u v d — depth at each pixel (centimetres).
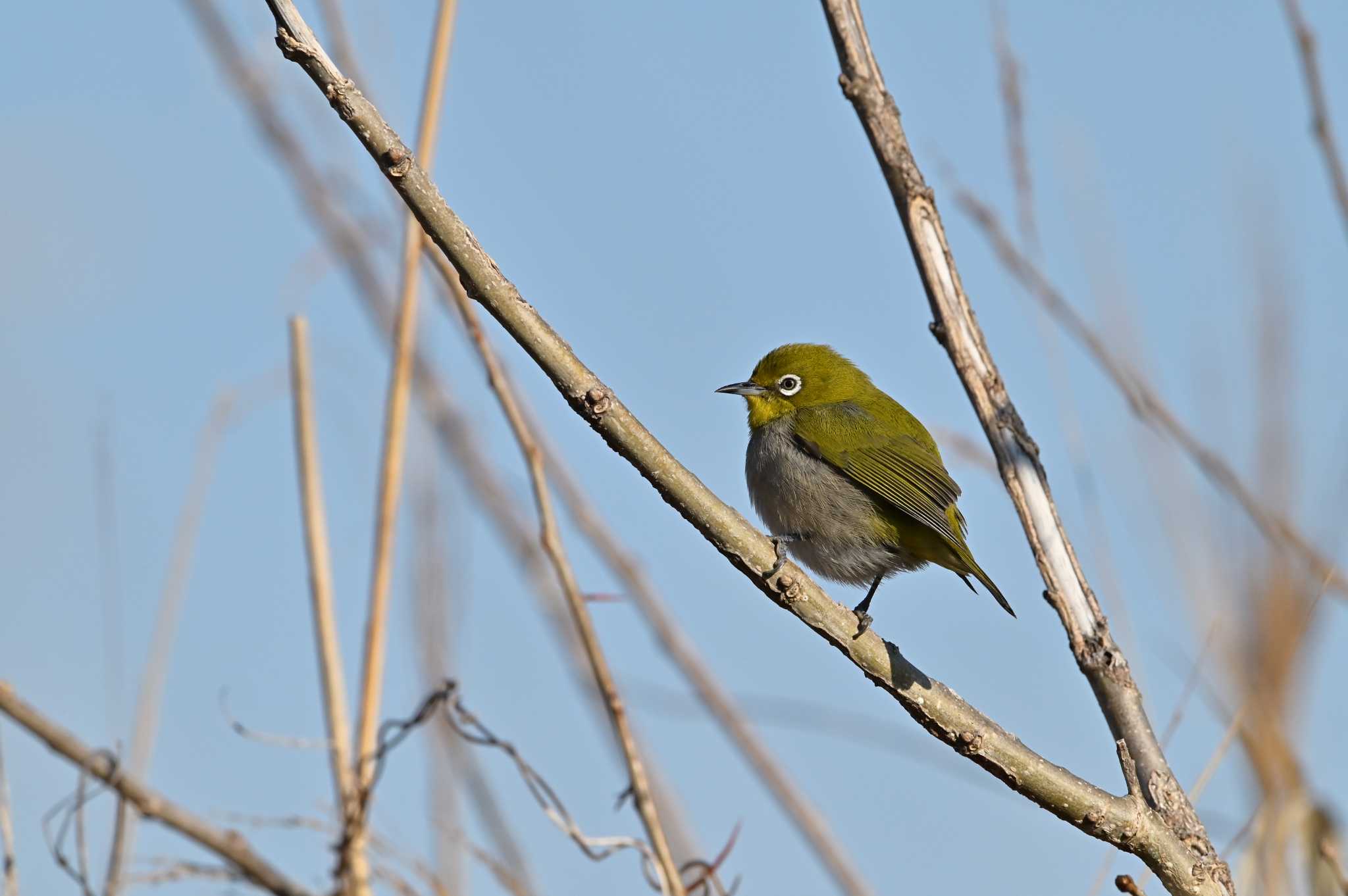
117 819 926
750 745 1095
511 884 1020
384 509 1105
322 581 1101
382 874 1012
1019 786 852
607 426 765
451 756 1072
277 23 684
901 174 1035
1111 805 849
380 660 1074
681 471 795
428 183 707
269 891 948
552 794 1023
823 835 1063
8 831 875
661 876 996
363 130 695
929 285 1025
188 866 941
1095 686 924
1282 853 692
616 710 1041
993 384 1005
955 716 844
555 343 746
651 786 1118
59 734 903
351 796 1027
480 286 729
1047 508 965
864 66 1051
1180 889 848
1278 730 707
